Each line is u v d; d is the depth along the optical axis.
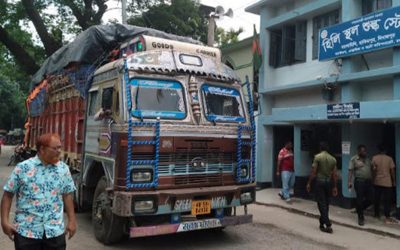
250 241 7.02
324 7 11.46
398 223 8.68
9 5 22.09
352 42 10.18
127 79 6.20
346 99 10.52
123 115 6.05
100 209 6.63
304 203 10.95
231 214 7.20
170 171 6.14
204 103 6.78
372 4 10.42
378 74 9.58
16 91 50.06
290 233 7.78
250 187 6.84
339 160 11.19
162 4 21.98
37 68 22.53
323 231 8.08
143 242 6.73
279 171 11.71
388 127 10.51
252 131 7.21
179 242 6.80
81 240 6.75
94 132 7.10
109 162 6.27
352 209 10.09
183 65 6.77
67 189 3.99
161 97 6.41
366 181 8.75
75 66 8.52
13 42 22.05
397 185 9.07
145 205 5.76
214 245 6.68
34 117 12.93
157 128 6.05
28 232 3.71
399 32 9.02
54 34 22.53
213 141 6.60
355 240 7.45
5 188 3.77
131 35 8.25
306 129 11.98
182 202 6.01
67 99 9.12
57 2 21.45
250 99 7.36
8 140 49.03
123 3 15.27
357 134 10.21
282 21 13.02
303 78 12.49
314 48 12.08
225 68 7.39
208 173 6.52
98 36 8.08
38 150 3.87
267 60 13.77
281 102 13.53
